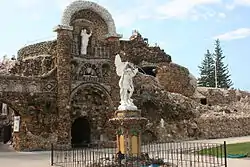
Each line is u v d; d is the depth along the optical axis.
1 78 38.81
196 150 31.84
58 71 42.53
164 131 50.97
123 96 24.11
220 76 107.12
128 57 62.69
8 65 48.66
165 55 67.19
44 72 44.41
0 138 52.50
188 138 52.41
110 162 22.55
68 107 42.28
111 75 46.81
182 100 56.53
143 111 51.16
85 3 45.69
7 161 28.66
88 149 38.78
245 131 59.78
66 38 43.22
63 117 41.72
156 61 65.44
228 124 57.62
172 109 53.81
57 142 41.06
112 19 47.75
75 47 44.97
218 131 55.97
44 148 40.25
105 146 43.03
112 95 46.53
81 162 25.81
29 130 40.06
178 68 64.31
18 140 39.75
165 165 22.09
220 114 58.66
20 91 39.97
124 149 22.86
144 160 22.30
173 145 40.44
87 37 45.81
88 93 45.31
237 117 59.47
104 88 46.16
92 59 45.72
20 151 38.75
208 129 55.09
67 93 42.38
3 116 52.88
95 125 45.53
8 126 51.38
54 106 42.09
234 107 66.81
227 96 69.56
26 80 40.53
